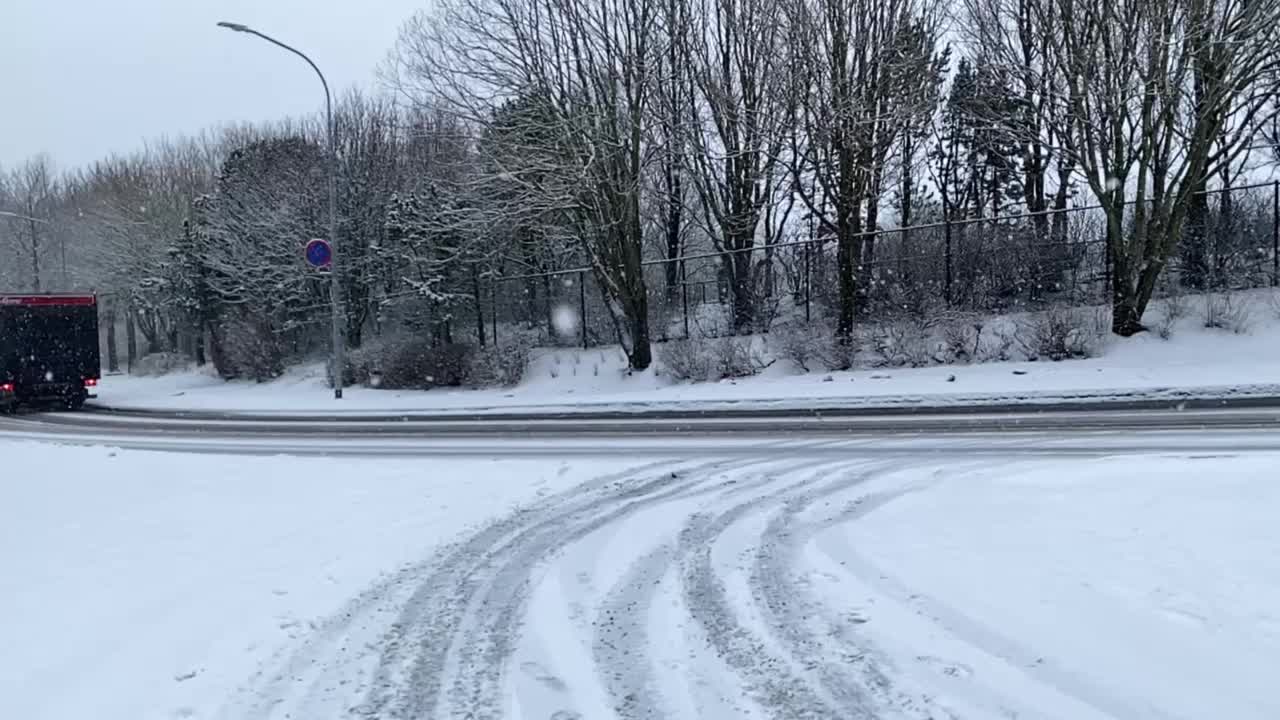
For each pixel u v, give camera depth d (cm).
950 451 1180
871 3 2297
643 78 2480
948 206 3622
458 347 2833
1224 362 1939
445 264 2930
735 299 2795
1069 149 2197
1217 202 2302
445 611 595
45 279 5878
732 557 695
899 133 2597
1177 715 392
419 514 890
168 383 3919
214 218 3831
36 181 6894
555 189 2491
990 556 630
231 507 938
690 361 2478
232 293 3662
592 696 456
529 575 673
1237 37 1953
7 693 461
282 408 2555
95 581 661
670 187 3025
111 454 1438
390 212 3155
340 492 1015
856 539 716
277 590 641
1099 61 2052
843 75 2327
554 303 3042
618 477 1079
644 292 2633
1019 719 401
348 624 571
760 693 450
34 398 2738
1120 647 461
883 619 534
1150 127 2052
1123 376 1906
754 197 2925
